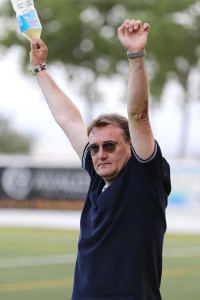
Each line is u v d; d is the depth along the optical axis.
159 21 67.00
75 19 68.88
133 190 9.38
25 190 56.19
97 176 10.29
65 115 11.45
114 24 70.38
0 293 24.00
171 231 51.19
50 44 69.88
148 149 9.18
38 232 49.53
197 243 43.16
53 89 11.62
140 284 9.39
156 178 9.34
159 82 71.00
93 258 9.59
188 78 72.75
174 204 51.62
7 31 70.56
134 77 9.02
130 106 9.09
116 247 9.44
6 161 56.91
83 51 70.94
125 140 9.62
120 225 9.44
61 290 24.81
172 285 26.47
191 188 51.16
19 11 11.08
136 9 69.06
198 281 27.53
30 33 11.28
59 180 55.16
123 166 9.61
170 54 68.44
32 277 27.94
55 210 55.25
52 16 69.06
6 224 56.09
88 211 10.09
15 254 36.19
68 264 32.16
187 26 68.69
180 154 75.31
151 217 9.40
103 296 9.49
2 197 56.84
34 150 125.94
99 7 70.19
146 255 9.46
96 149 9.70
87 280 9.66
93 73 72.75
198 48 70.25
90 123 9.84
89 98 74.50
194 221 50.91
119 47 70.62
